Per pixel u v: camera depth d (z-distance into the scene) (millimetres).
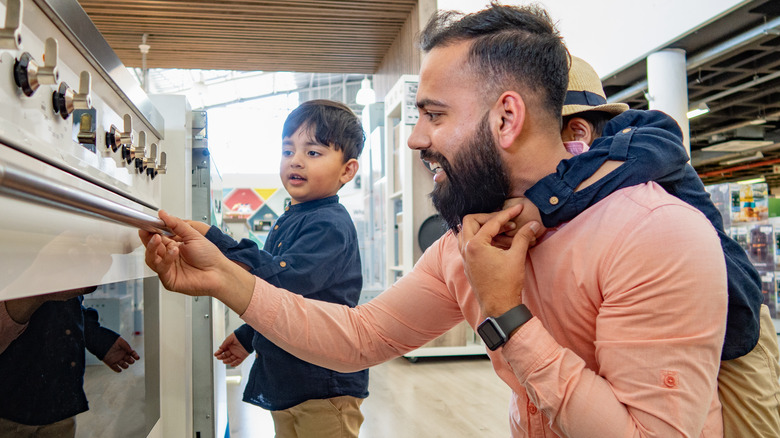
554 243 667
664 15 3127
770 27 3342
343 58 6375
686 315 554
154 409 1035
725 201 6250
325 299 1282
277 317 834
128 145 732
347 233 1329
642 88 4848
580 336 672
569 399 578
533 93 662
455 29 689
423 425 2471
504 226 684
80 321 606
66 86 499
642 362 564
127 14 4980
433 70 689
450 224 753
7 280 384
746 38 3477
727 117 8422
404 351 936
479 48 663
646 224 586
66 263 516
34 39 459
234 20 5172
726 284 571
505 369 770
